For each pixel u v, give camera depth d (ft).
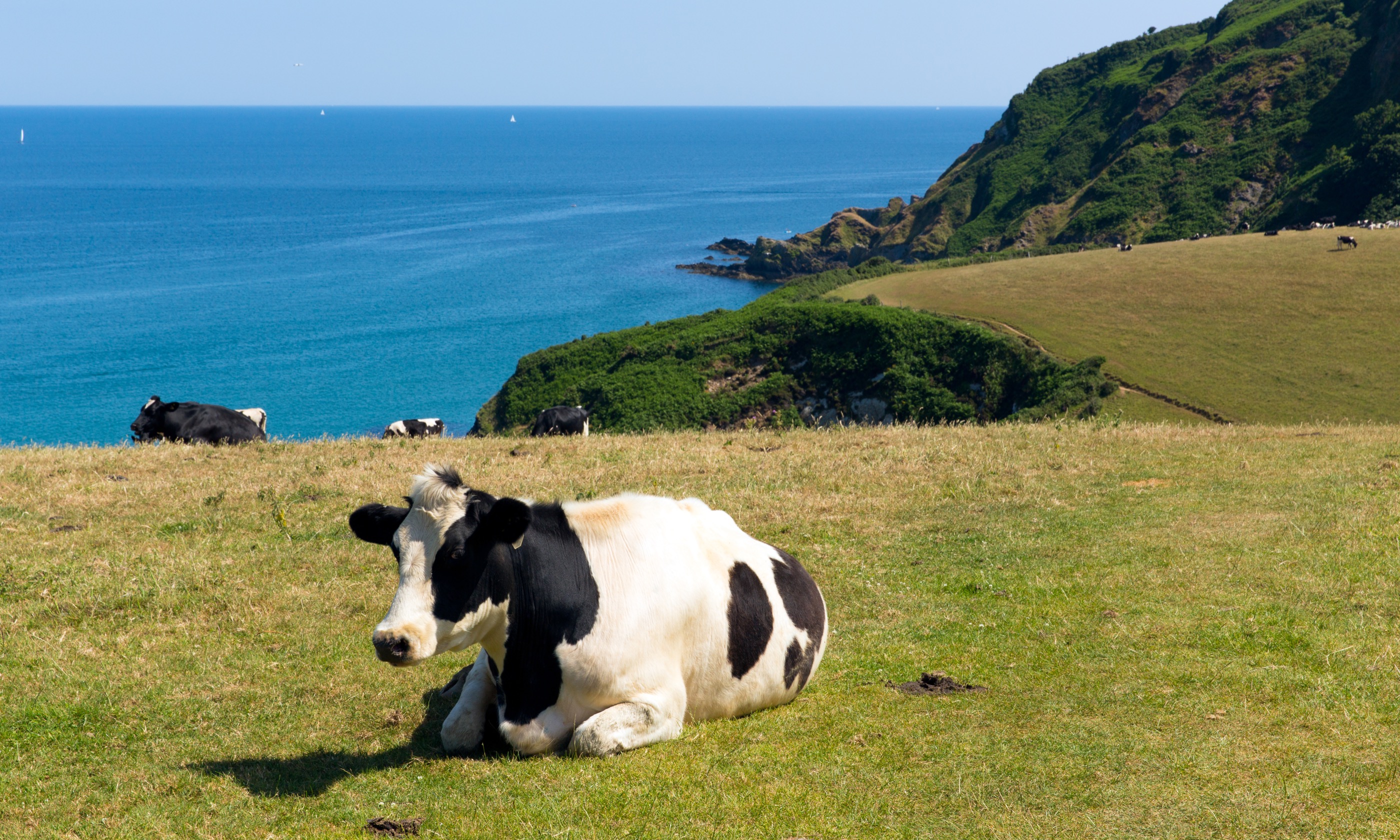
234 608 29.58
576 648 19.38
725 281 481.46
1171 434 56.13
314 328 359.25
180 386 278.05
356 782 18.81
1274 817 16.44
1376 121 361.51
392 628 17.51
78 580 31.37
